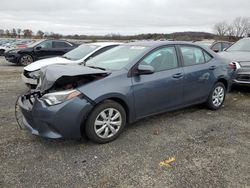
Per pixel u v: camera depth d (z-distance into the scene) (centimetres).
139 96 443
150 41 532
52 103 379
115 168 348
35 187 308
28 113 399
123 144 418
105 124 415
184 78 508
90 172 339
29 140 427
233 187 310
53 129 384
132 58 455
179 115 555
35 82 711
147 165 356
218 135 456
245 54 779
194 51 548
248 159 374
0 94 718
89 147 406
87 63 512
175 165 356
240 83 737
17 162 360
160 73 475
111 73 426
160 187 310
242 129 485
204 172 340
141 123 506
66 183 316
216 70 574
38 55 1481
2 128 471
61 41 1525
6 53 1507
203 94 558
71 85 402
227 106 633
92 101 392
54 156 378
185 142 427
